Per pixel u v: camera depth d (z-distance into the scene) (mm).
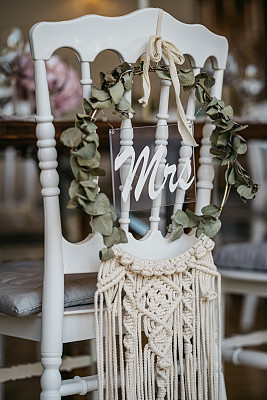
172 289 1370
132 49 1295
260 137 2088
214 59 1456
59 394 1301
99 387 1290
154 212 1357
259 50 5027
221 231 5766
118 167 1282
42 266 1734
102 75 1266
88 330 1350
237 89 2900
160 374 1375
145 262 1322
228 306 3719
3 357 2689
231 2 7047
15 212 7273
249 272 1887
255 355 1847
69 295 1347
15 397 2250
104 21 1256
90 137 1192
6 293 1356
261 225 6219
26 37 2453
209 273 1422
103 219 1231
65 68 2332
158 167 1338
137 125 1807
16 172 7250
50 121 1249
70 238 3488
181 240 1405
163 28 1329
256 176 4762
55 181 1265
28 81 2412
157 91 4168
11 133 1694
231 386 2391
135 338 1332
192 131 1409
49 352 1285
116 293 1314
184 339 1407
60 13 7023
